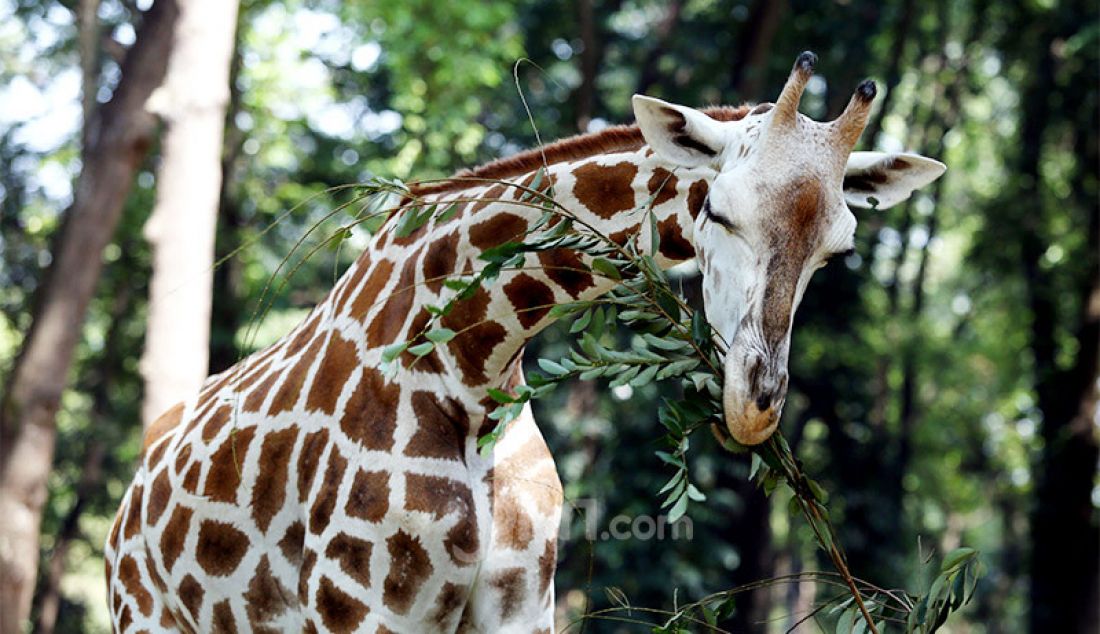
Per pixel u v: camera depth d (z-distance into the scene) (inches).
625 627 566.9
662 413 146.3
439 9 582.6
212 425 180.2
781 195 135.2
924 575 154.3
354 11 618.8
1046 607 708.7
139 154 441.4
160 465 188.2
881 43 753.0
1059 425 720.3
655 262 152.3
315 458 166.1
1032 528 722.8
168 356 361.7
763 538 672.4
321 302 182.2
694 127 146.3
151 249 371.9
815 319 677.3
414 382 162.1
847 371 707.4
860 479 702.5
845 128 137.7
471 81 602.2
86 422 757.9
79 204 444.5
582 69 620.1
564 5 680.4
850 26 678.5
